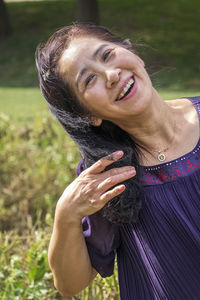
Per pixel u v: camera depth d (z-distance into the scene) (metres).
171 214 1.67
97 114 1.71
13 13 17.73
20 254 2.99
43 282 2.70
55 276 1.84
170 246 1.69
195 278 1.69
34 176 4.30
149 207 1.70
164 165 1.69
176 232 1.68
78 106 1.72
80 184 1.64
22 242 3.35
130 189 1.67
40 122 5.03
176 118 1.75
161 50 12.73
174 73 10.95
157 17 15.59
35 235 3.20
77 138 1.81
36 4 18.44
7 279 2.70
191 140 1.71
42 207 4.10
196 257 1.68
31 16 17.16
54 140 4.81
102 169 1.62
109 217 1.71
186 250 1.68
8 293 2.70
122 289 1.86
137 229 1.75
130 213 1.68
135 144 1.76
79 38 1.71
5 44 15.07
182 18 15.38
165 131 1.71
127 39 1.84
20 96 10.04
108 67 1.62
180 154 1.70
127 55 1.64
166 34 14.10
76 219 1.67
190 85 9.98
